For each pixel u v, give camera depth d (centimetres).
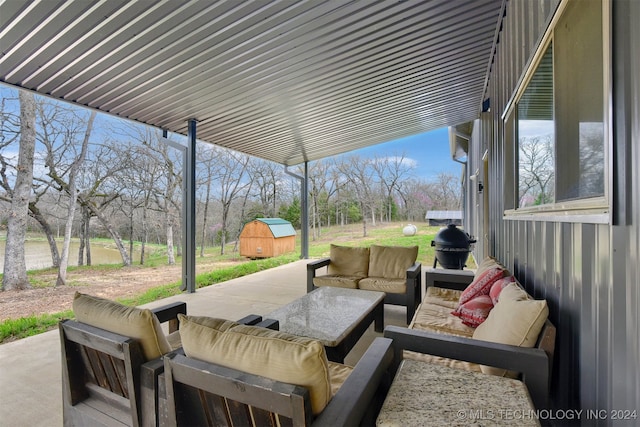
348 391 99
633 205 88
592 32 114
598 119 110
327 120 539
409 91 454
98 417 134
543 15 171
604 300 105
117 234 915
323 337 203
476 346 132
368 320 263
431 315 228
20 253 623
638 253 86
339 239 1422
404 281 355
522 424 89
